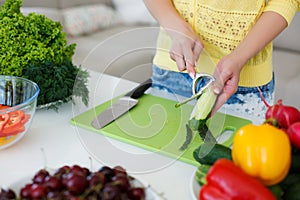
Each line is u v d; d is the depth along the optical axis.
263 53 1.25
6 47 1.07
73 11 2.52
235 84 1.03
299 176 0.70
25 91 1.00
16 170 0.82
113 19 2.65
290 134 0.70
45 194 0.62
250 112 1.25
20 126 0.88
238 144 0.69
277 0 1.17
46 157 0.86
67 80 1.04
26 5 2.44
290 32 2.22
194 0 1.20
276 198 0.66
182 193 0.75
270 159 0.66
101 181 0.64
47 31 1.12
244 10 1.18
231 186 0.63
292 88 1.92
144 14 2.60
